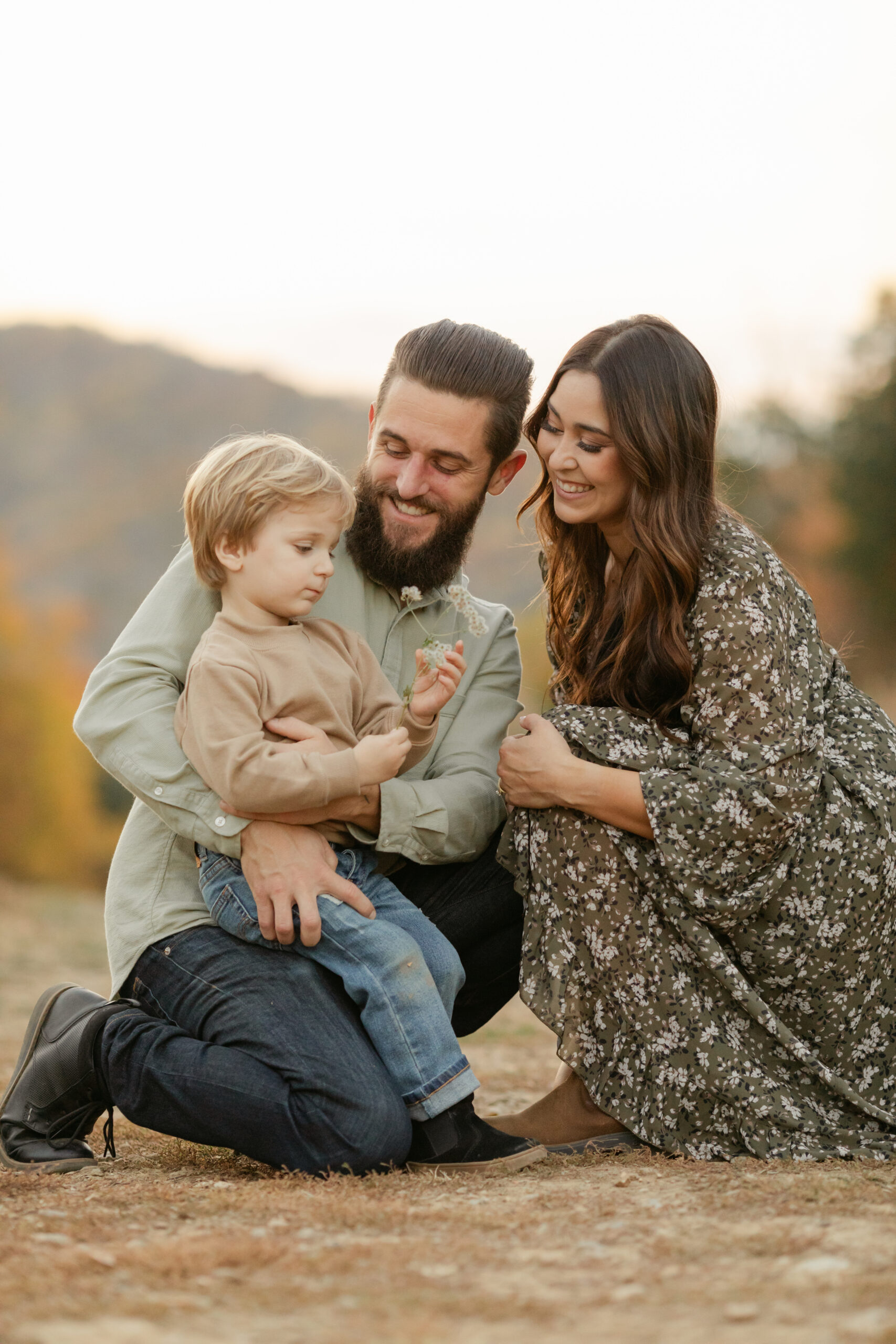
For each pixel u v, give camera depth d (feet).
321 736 8.64
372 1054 8.14
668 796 8.43
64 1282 5.59
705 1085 8.42
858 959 8.73
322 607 9.84
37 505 356.59
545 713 9.46
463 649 9.11
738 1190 7.22
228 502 8.70
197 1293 5.49
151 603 9.39
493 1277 5.68
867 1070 8.84
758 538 9.31
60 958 27.91
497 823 9.70
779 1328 4.85
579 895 8.82
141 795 8.72
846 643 10.17
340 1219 6.71
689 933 8.51
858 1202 6.82
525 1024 19.57
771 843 8.45
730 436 91.91
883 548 90.33
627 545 9.78
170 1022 8.62
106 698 8.99
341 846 8.96
